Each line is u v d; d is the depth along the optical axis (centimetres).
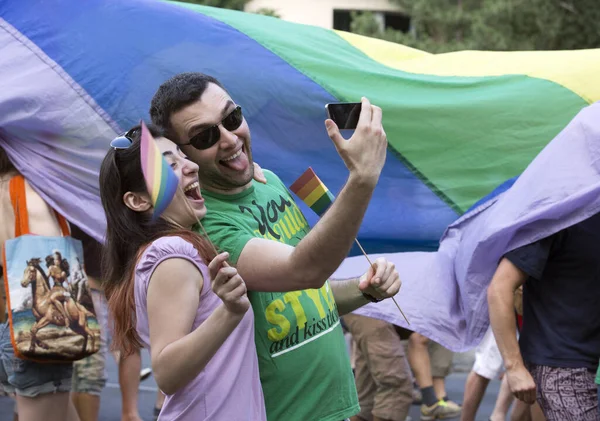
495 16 1802
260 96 466
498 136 486
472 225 478
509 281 420
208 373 270
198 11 476
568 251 417
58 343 430
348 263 489
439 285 472
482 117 484
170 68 455
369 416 611
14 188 446
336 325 317
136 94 452
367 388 610
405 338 613
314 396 302
